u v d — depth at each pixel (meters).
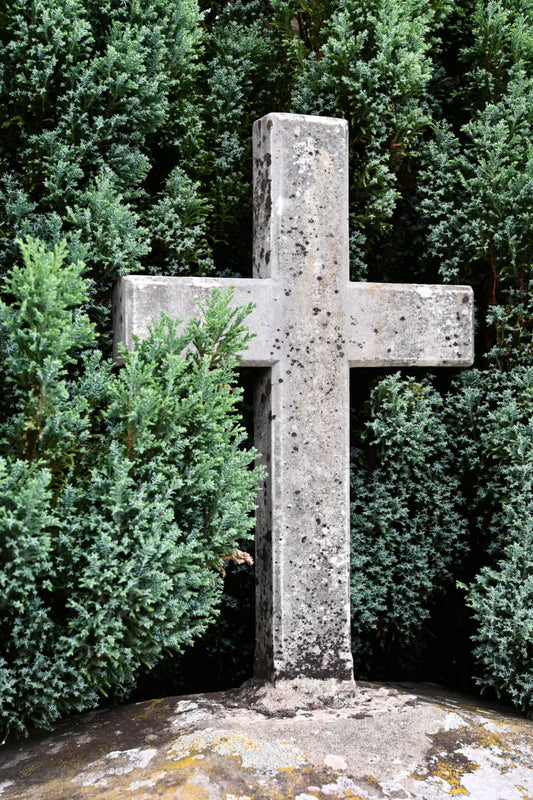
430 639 3.56
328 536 2.88
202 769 2.20
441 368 3.45
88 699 2.45
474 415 3.30
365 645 3.37
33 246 2.29
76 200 2.76
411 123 3.26
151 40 2.85
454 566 3.44
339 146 2.95
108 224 2.76
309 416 2.88
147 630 2.38
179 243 3.18
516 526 3.09
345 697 2.80
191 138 3.24
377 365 3.05
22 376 2.27
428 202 3.37
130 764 2.27
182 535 2.51
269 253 2.88
